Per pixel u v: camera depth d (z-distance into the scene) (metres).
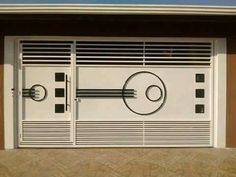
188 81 9.26
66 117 9.17
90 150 9.01
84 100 9.17
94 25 8.98
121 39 9.07
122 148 9.21
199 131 9.30
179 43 9.22
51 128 9.16
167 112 9.27
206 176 7.09
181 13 8.41
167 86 9.24
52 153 8.70
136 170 7.43
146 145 9.27
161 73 9.22
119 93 9.20
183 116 9.29
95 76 9.16
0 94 8.98
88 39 9.05
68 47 9.09
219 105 9.20
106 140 9.23
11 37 8.91
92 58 9.13
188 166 7.71
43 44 9.07
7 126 9.02
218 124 9.22
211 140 9.30
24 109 9.12
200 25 9.05
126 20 8.63
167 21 8.76
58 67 9.11
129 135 9.26
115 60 9.16
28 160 8.12
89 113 9.20
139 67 9.20
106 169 7.49
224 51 9.16
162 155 8.56
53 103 9.14
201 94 9.29
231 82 9.20
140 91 9.22
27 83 9.09
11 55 8.93
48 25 8.93
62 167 7.62
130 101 9.22
